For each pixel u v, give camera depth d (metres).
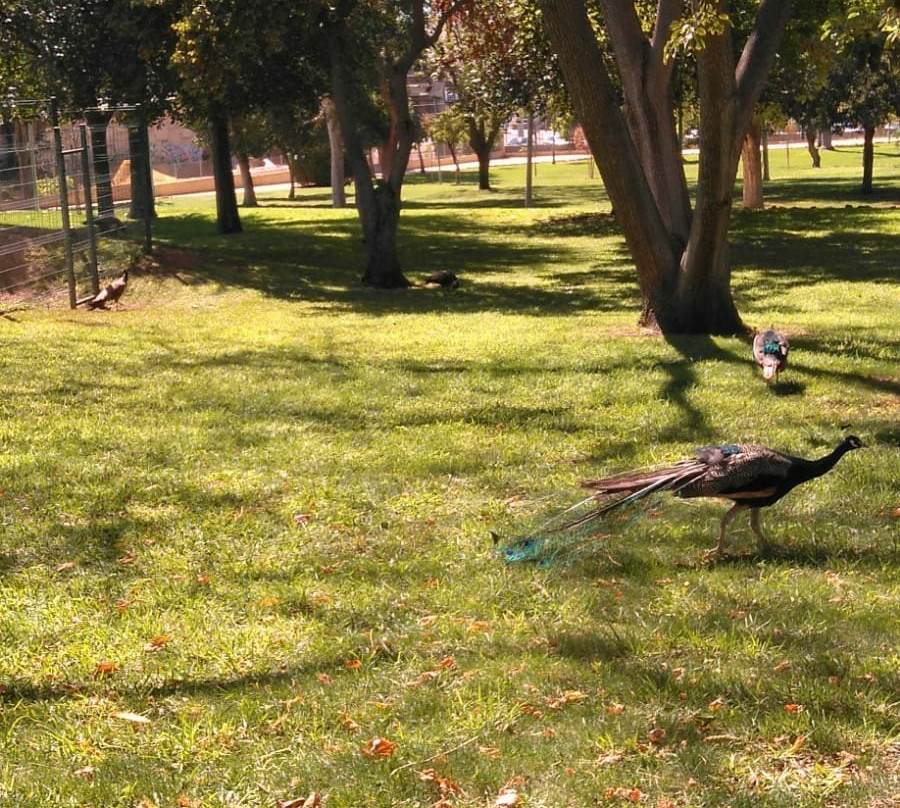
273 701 5.41
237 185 72.75
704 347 14.03
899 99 43.62
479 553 7.32
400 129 22.52
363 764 4.81
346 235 33.88
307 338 15.95
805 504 8.10
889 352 13.58
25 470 9.21
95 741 5.07
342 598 6.65
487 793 4.61
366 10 25.08
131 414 11.26
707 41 12.89
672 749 4.90
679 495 6.58
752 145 39.12
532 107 34.44
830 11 26.88
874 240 28.12
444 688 5.52
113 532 7.88
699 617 6.23
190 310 19.33
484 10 26.95
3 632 6.21
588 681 5.54
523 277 23.81
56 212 20.95
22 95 31.52
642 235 15.29
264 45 24.88
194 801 4.56
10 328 16.84
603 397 11.60
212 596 6.74
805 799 4.50
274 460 9.55
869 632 6.02
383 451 9.80
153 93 29.53
